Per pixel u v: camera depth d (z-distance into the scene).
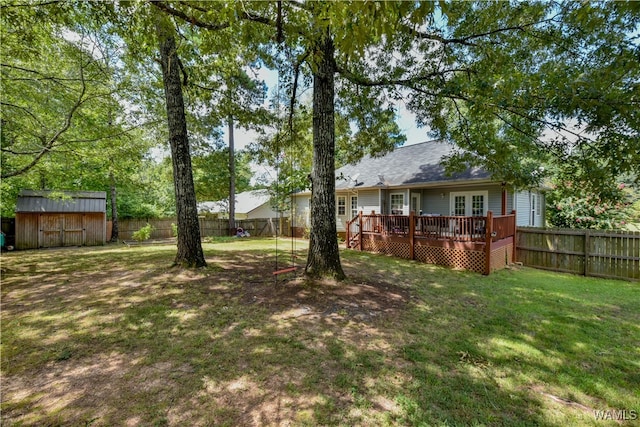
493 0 4.91
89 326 3.60
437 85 6.06
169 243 14.68
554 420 2.12
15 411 2.11
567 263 8.15
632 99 2.97
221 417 2.08
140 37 4.41
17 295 4.78
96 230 13.76
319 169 5.46
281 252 9.88
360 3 1.71
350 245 11.57
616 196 4.50
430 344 3.29
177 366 2.74
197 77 7.53
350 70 6.51
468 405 2.27
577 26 3.85
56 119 8.51
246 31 3.60
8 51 5.92
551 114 4.42
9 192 13.00
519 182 6.82
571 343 3.41
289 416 2.10
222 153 17.06
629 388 2.55
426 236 8.77
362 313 4.12
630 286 6.45
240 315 3.98
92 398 2.27
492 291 5.68
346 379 2.57
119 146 9.38
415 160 13.70
